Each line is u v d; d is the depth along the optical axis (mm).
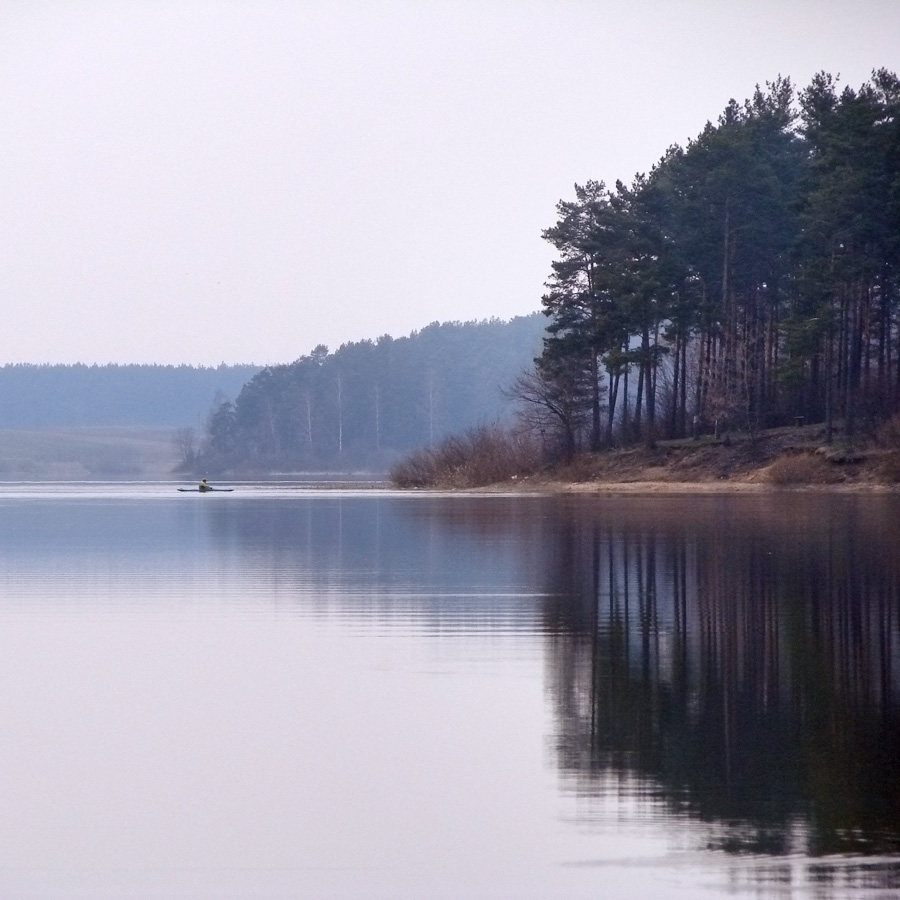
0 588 64688
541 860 24375
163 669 42062
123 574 71438
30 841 25641
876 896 22578
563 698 37188
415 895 23047
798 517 110062
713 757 30703
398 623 51688
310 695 37906
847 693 37500
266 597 60500
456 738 32750
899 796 27609
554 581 65562
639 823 26172
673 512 122812
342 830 26094
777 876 23438
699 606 55062
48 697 37844
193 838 25719
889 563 70000
